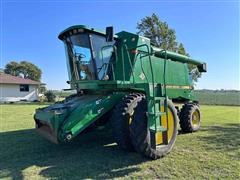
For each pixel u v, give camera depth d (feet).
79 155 15.75
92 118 15.20
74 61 19.27
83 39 18.01
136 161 14.29
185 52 84.64
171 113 15.93
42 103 83.10
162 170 12.80
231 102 99.04
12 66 186.50
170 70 23.26
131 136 14.02
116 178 11.80
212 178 11.69
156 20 83.46
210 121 33.99
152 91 14.55
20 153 16.38
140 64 18.89
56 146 18.22
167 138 15.24
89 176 12.10
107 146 18.02
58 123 13.99
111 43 18.43
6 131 25.07
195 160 14.44
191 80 27.53
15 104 77.87
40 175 12.30
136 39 18.29
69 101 17.76
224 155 15.53
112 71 17.92
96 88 17.80
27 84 100.78
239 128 26.94
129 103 15.16
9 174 12.48
